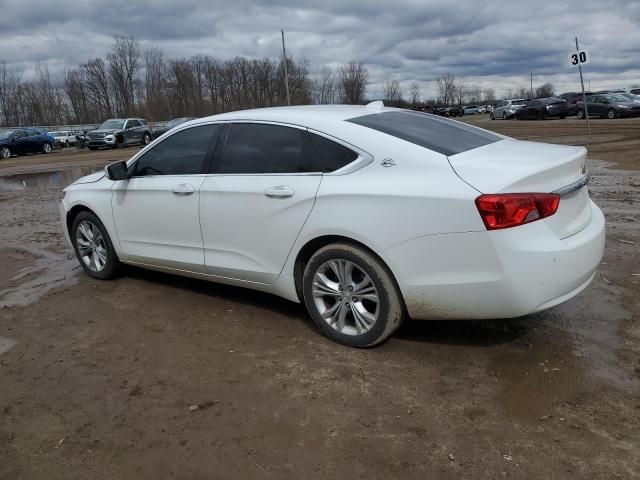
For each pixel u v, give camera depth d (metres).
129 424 3.08
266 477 2.63
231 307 4.69
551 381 3.34
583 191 3.75
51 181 15.83
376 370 3.55
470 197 3.22
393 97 87.06
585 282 3.52
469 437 2.86
